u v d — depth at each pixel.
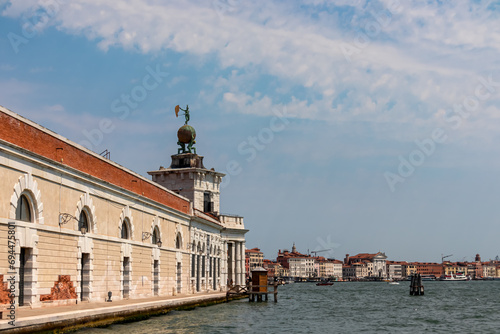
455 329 50.75
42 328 29.94
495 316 65.69
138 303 46.09
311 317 59.19
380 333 46.16
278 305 76.06
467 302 99.31
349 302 96.12
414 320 59.12
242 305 72.00
